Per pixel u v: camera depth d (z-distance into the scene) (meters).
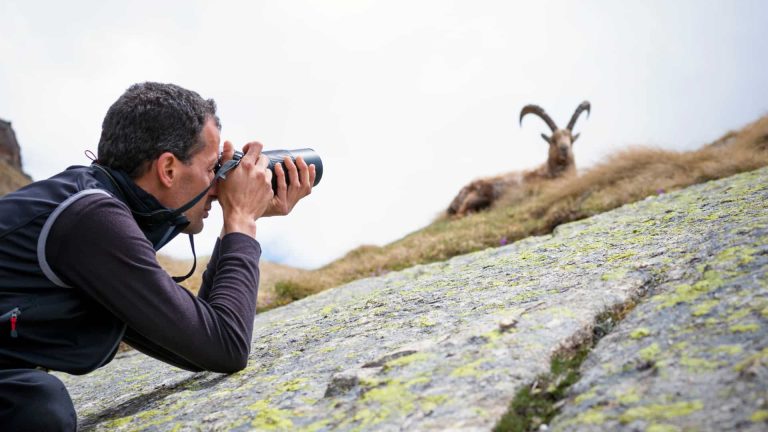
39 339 1.79
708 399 1.16
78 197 1.79
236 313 2.00
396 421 1.41
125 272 1.79
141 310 1.80
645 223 3.12
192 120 1.95
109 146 1.94
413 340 2.04
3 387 1.69
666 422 1.13
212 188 2.19
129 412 2.14
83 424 2.15
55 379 1.78
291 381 1.95
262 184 2.23
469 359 1.64
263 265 12.20
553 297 2.10
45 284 1.78
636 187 8.12
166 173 1.94
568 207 8.80
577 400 1.35
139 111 1.90
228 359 1.96
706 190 4.07
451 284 2.95
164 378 2.64
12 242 1.75
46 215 1.77
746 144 8.51
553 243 3.32
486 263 3.37
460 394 1.46
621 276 2.13
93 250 1.76
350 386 1.69
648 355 1.44
